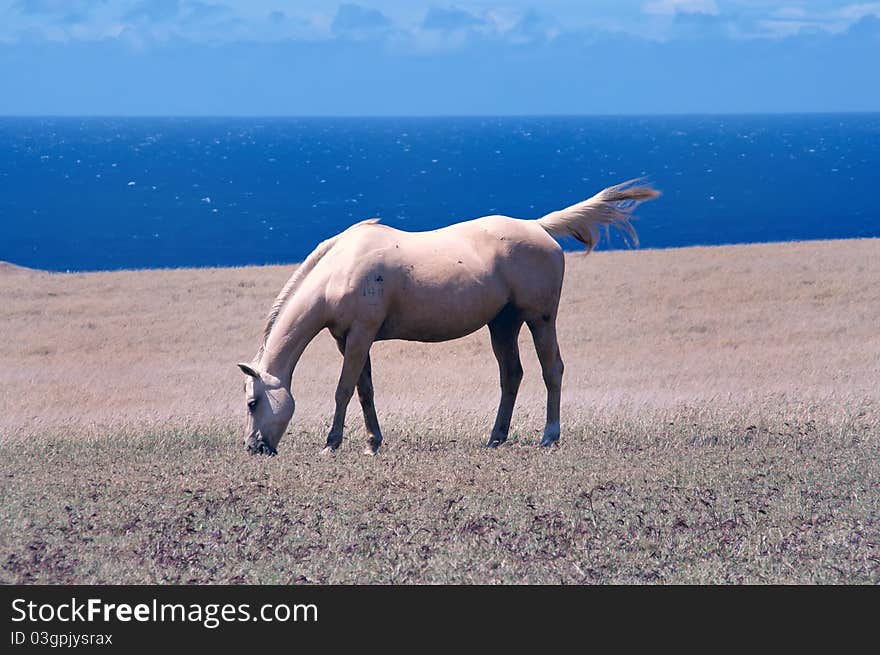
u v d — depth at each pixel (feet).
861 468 129.59
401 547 97.40
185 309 396.16
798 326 352.08
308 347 333.42
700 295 406.62
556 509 109.19
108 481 123.54
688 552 96.89
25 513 108.06
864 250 492.13
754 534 101.35
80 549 97.14
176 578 90.48
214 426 180.65
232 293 428.56
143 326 365.40
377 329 156.76
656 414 183.62
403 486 119.44
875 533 101.65
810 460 134.82
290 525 104.01
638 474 125.90
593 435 164.55
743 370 281.13
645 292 413.59
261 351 157.69
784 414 178.40
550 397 167.43
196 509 110.32
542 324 167.63
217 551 97.14
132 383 278.87
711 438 156.56
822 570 92.07
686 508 110.01
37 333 352.69
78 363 308.81
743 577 90.89
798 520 105.91
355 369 156.25
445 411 203.10
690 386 255.09
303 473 127.54
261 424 152.97
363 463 135.64
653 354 314.35
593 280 438.81
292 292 158.30
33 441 162.61
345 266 155.74
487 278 161.68
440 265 159.02
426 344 336.29
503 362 169.89
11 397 254.68
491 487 118.62
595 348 326.65
